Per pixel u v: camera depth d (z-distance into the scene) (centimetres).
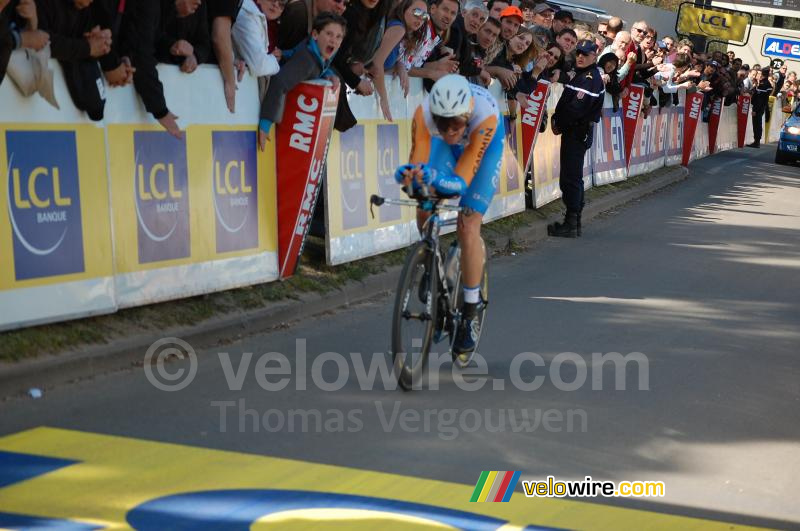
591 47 1698
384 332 1020
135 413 714
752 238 1927
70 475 591
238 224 1009
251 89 1019
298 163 1060
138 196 877
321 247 1217
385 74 1285
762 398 879
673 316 1187
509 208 1733
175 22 914
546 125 1888
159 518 538
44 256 782
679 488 649
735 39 4444
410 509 575
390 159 1305
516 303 1205
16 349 747
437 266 833
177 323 907
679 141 3244
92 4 806
